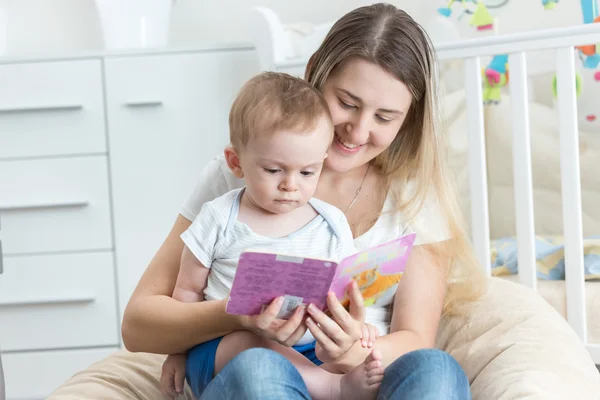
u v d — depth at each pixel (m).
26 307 2.71
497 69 2.63
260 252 1.15
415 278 1.56
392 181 1.63
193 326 1.37
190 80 2.67
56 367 2.73
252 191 1.37
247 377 1.20
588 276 2.19
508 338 1.60
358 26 1.49
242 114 1.35
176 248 1.58
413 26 1.53
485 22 2.80
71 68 2.67
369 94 1.46
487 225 2.16
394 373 1.29
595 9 2.64
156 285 1.53
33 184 2.70
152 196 2.70
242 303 1.23
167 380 1.48
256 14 2.60
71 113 2.68
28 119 2.68
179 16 3.20
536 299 1.76
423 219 1.60
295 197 1.36
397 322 1.54
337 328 1.25
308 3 3.16
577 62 2.64
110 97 2.67
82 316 2.73
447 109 2.70
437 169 1.61
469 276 1.73
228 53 2.66
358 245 1.57
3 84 2.67
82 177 2.70
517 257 2.19
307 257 1.16
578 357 1.54
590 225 2.58
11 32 3.20
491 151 2.67
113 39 2.81
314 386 1.34
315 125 1.33
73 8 3.19
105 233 2.71
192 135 2.68
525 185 2.10
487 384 1.49
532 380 1.41
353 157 1.53
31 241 2.70
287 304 1.23
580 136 2.62
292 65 2.35
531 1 2.90
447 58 2.12
